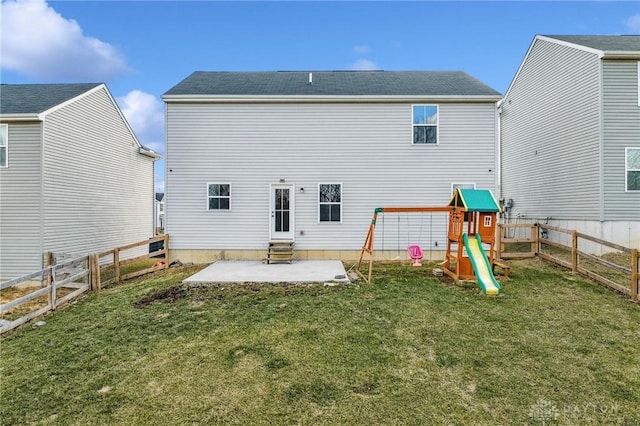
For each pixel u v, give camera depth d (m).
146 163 16.36
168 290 7.44
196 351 4.52
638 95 10.32
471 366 4.06
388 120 10.80
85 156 11.84
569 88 11.84
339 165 10.83
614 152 10.37
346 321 5.51
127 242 14.62
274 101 10.73
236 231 10.77
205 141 10.74
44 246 9.81
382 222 10.80
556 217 12.58
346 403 3.35
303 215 10.82
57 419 3.17
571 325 5.28
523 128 14.97
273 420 3.11
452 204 8.71
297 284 7.82
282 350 4.51
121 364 4.21
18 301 5.60
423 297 6.76
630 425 3.01
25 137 9.80
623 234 10.30
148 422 3.11
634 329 5.11
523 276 8.05
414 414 3.17
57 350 4.64
